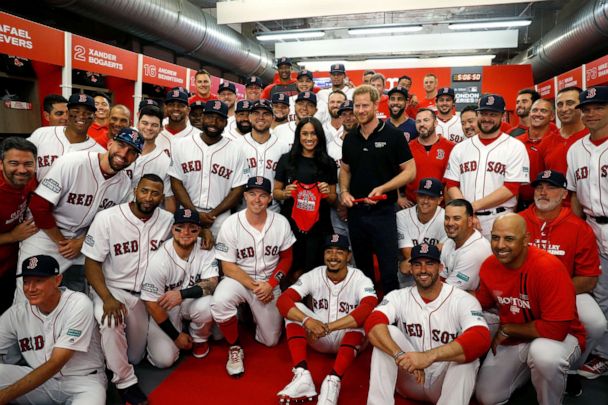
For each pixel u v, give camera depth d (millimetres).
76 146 3281
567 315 2328
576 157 3189
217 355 3252
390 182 3172
